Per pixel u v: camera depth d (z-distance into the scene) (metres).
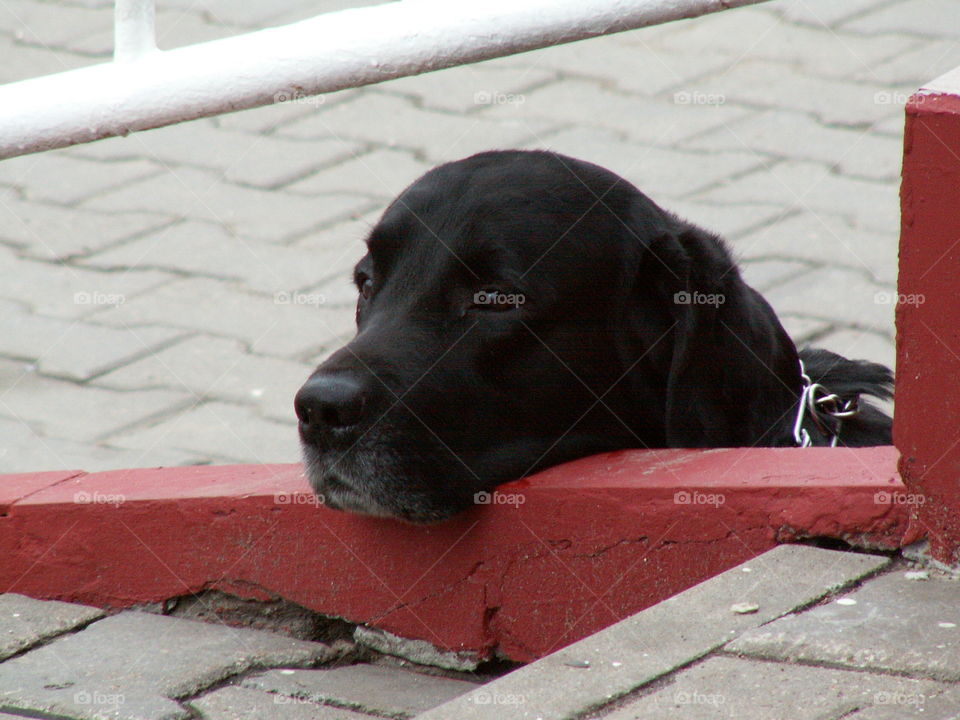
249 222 13.87
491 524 5.79
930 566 4.97
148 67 5.72
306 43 5.52
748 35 16.84
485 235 6.38
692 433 6.63
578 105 15.49
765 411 6.88
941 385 4.84
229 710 5.20
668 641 4.51
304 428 5.98
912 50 16.11
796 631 4.48
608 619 5.60
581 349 6.58
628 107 15.36
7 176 15.29
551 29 5.37
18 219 14.30
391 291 6.61
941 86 4.84
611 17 5.37
